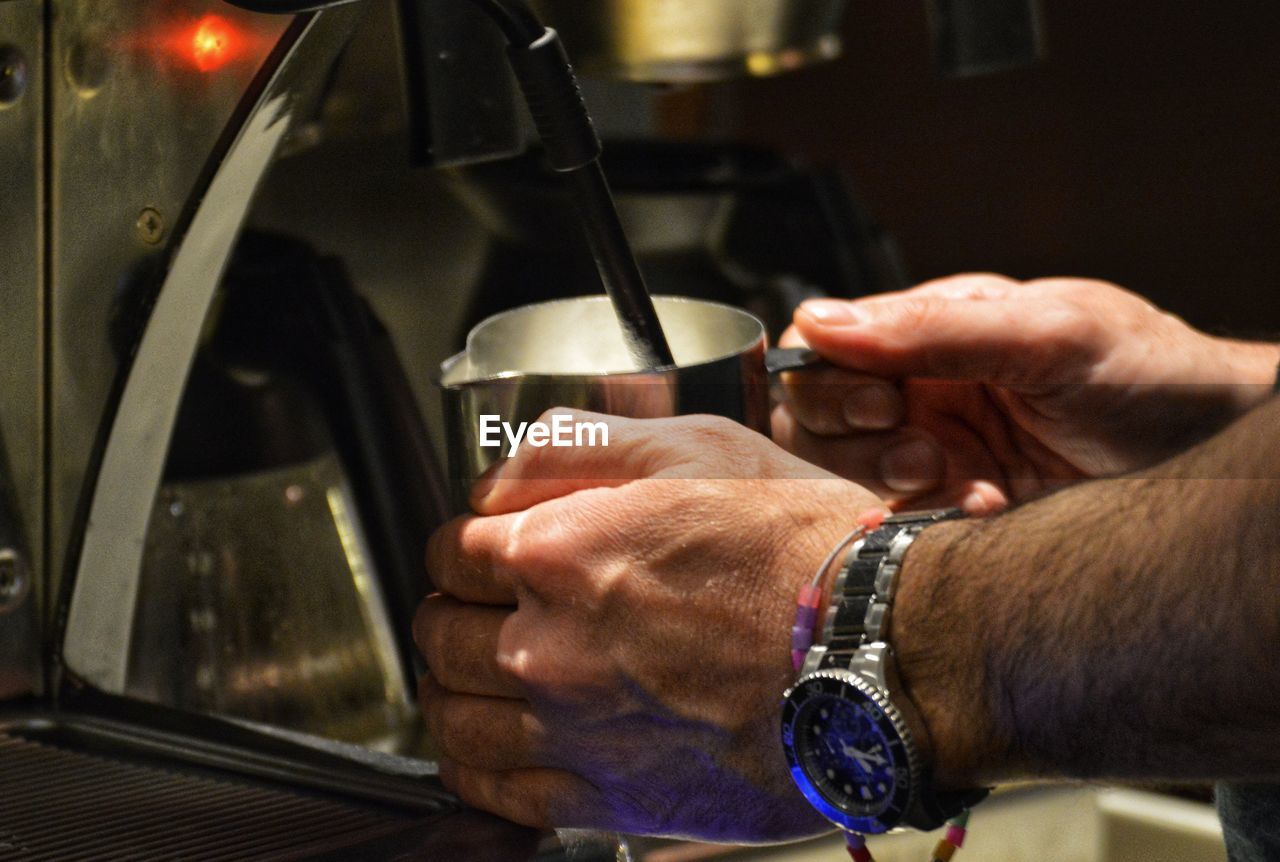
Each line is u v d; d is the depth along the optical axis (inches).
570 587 27.3
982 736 26.4
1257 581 25.0
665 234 41.2
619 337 29.5
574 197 27.5
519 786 27.6
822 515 27.6
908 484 34.3
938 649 26.5
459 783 28.1
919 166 94.0
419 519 34.8
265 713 34.8
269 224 36.9
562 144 27.1
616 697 27.2
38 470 30.5
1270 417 25.6
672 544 27.2
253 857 26.5
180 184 30.1
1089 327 33.9
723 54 34.5
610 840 27.9
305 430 35.6
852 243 42.9
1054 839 35.6
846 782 26.6
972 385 35.0
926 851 33.9
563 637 27.3
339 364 35.0
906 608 26.7
